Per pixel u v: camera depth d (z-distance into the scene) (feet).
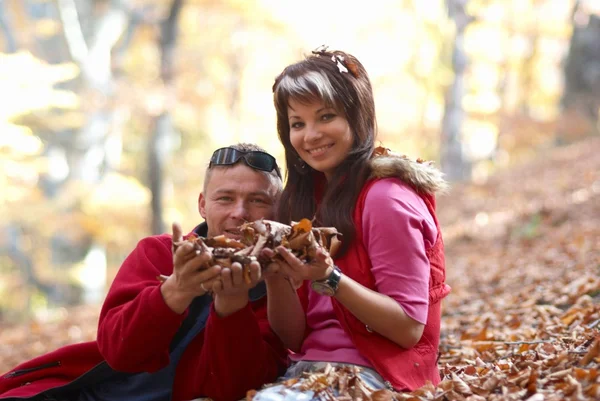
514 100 115.03
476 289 24.72
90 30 66.39
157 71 61.72
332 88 9.41
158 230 58.65
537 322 16.21
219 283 8.29
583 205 37.09
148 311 8.71
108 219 58.34
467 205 53.26
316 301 9.95
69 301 69.31
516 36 107.14
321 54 9.93
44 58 66.18
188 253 8.14
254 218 10.21
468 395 9.18
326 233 8.71
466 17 72.13
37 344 32.17
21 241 67.82
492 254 32.35
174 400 10.07
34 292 70.13
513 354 12.59
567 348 11.05
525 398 9.04
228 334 9.12
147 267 9.98
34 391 9.98
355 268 9.20
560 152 68.28
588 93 74.23
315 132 9.52
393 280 8.89
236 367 9.30
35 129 61.11
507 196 50.98
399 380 8.98
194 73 76.02
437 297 9.48
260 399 8.77
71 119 58.34
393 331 8.85
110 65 70.49
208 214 10.26
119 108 56.29
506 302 20.01
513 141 84.64
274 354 10.19
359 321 9.17
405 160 9.33
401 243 8.92
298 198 10.17
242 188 10.09
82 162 62.49
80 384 10.11
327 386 8.80
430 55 102.37
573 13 75.82
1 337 35.94
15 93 40.73
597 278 18.45
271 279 9.59
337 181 9.51
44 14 70.33
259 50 99.19
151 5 71.20
